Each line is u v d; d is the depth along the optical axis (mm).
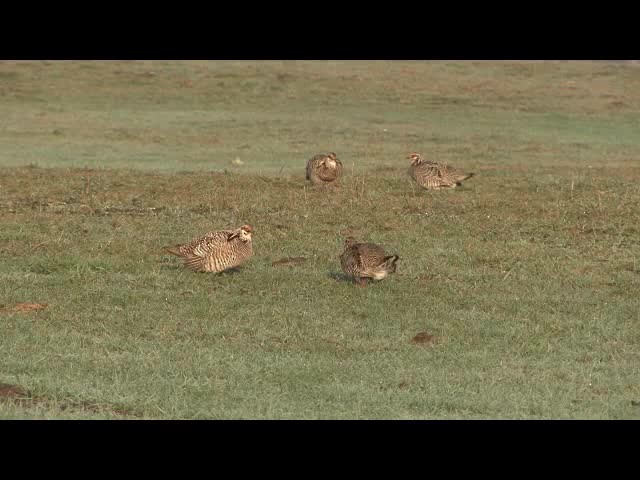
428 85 129500
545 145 93250
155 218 50531
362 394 27672
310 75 132875
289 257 43375
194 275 39594
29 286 37750
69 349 31047
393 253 44000
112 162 78688
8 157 80312
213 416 25859
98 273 39906
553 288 39312
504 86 129500
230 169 74000
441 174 58844
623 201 56250
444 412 26625
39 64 133625
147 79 129125
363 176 64500
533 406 27062
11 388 27156
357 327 33938
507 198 57125
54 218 50000
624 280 40719
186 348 31453
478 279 40312
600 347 32531
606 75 137375
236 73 133000
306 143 93000
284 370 29438
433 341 32844
